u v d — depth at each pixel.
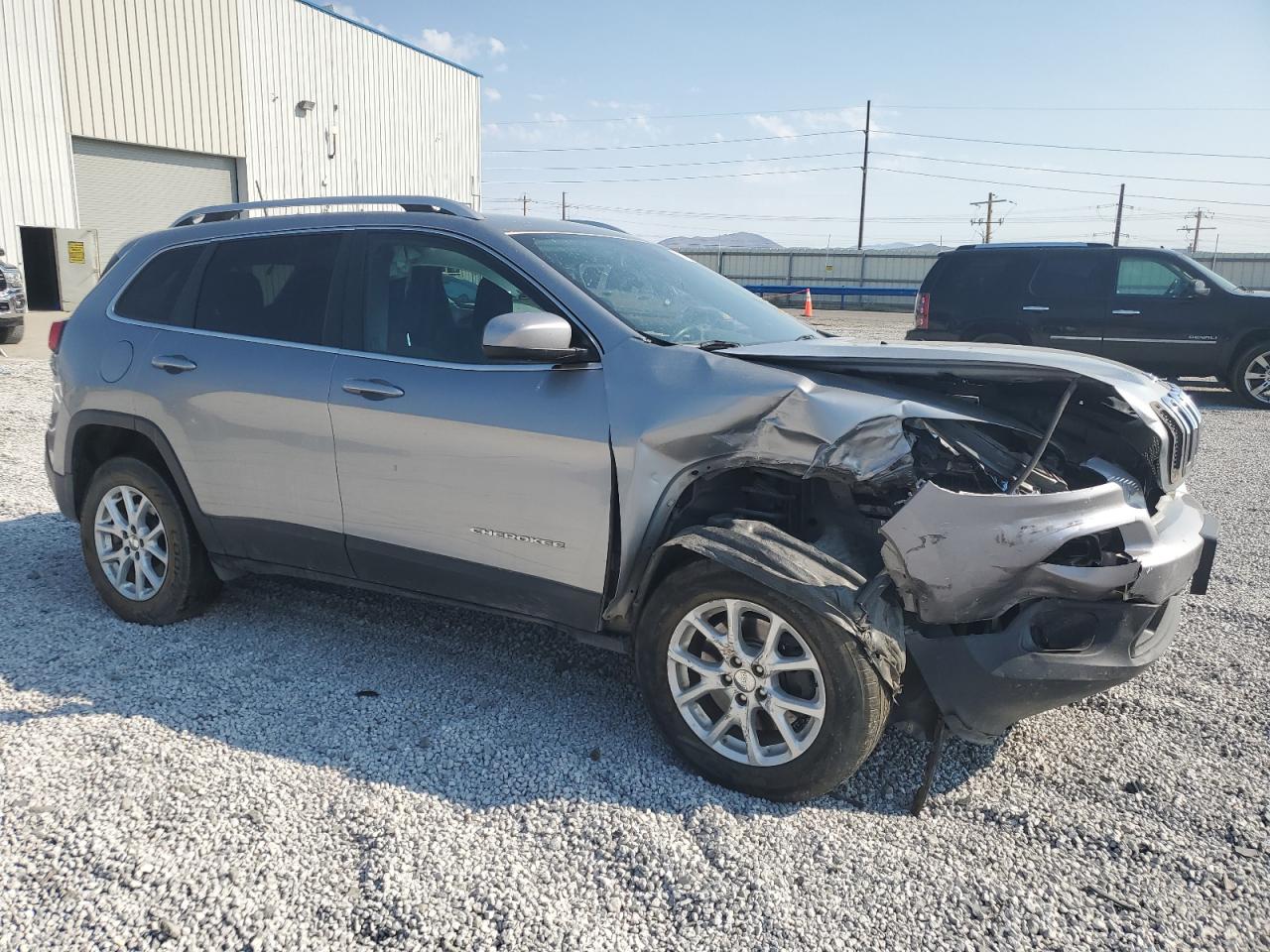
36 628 4.27
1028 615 2.83
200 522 4.12
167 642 4.15
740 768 3.03
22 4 19.81
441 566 3.57
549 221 4.06
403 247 3.76
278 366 3.83
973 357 3.04
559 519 3.27
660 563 3.17
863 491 3.15
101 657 3.97
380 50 29.73
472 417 3.38
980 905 2.56
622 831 2.83
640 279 3.87
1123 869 2.73
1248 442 9.70
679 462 3.07
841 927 2.47
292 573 4.04
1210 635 4.48
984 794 3.10
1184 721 3.62
